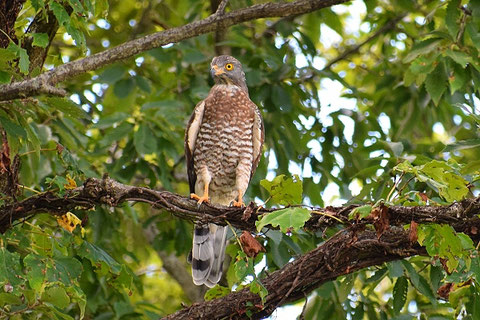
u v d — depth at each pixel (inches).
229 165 452.8
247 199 462.6
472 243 288.5
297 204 317.7
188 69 592.4
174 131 521.0
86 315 484.4
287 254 395.2
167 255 557.9
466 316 366.9
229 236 418.3
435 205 297.3
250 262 313.6
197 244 422.9
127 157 501.4
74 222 336.8
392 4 616.7
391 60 637.9
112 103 593.0
